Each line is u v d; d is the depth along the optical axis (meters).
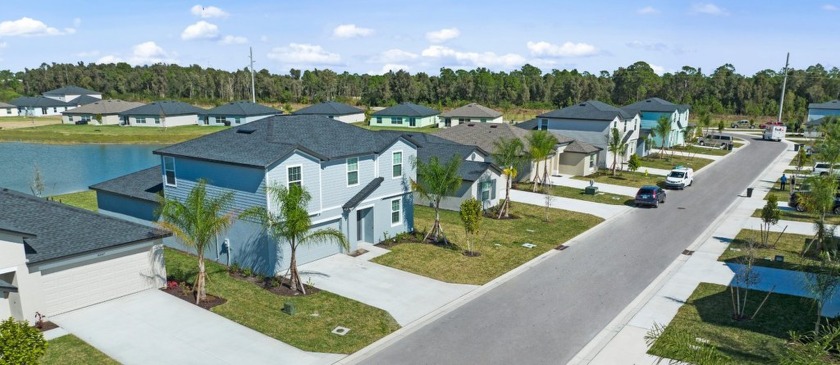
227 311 19.36
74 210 21.19
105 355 16.08
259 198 22.75
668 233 30.66
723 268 24.41
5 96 141.38
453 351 16.67
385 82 136.25
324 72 170.88
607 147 53.12
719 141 72.06
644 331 17.95
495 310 19.78
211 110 98.12
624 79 134.12
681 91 129.12
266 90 146.00
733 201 39.50
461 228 31.28
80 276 19.36
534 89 134.38
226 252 24.59
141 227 21.50
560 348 16.88
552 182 46.69
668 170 54.12
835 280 16.03
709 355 12.21
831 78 121.06
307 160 23.84
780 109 89.25
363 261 25.03
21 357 11.52
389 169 28.20
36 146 73.44
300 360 15.98
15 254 17.39
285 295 20.91
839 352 15.37
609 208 37.06
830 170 38.78
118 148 72.69
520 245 28.05
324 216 25.00
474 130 50.41
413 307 19.98
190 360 15.86
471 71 167.38
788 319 18.64
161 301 20.25
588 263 25.22
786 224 32.62
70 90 126.31
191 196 20.36
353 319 18.84
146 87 153.12
